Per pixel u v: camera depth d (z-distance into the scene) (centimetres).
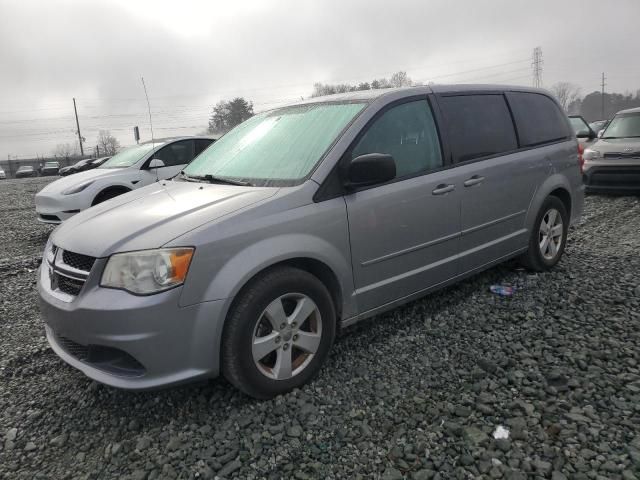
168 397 306
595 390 283
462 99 412
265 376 288
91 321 261
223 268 270
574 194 515
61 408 304
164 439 267
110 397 312
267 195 301
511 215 438
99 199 812
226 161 384
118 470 247
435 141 380
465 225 395
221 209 287
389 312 410
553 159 480
